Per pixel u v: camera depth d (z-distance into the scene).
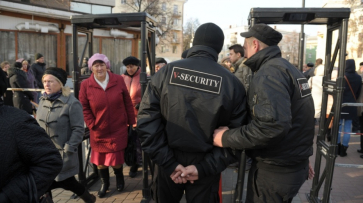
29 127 1.50
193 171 2.07
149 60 4.26
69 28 13.50
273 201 2.25
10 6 10.89
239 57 5.18
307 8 3.04
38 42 12.40
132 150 4.04
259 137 1.88
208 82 2.02
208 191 2.19
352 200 3.80
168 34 41.53
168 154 2.11
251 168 2.36
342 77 3.03
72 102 3.18
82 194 3.35
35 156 1.50
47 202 2.01
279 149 2.14
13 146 1.43
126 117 3.87
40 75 9.39
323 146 3.40
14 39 11.60
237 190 2.52
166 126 2.09
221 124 2.12
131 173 4.55
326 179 3.23
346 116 5.53
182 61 2.11
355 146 6.58
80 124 3.19
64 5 15.11
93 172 4.39
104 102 3.63
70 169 3.14
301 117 2.13
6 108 1.50
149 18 3.65
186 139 2.04
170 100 2.04
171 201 2.32
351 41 23.66
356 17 22.75
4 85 1.50
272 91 1.94
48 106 3.15
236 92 2.07
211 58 2.13
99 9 18.33
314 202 3.58
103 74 3.66
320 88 7.20
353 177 4.63
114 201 3.74
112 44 14.39
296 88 2.09
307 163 2.34
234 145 1.98
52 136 3.10
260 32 2.22
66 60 13.48
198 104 2.01
